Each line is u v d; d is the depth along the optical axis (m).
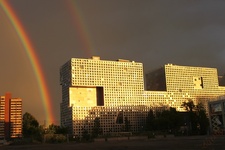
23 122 164.00
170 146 58.94
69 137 131.00
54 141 125.19
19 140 130.88
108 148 61.00
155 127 182.38
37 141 126.88
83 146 76.88
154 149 51.28
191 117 171.38
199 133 163.88
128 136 135.50
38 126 162.50
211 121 155.00
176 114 177.88
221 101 149.12
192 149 46.19
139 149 53.25
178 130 167.88
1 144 128.62
